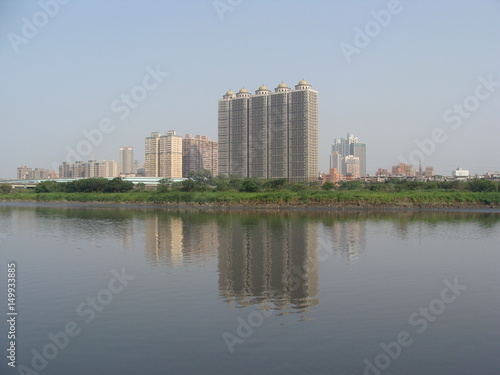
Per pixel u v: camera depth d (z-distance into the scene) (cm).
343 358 1889
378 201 11825
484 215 9494
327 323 2305
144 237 5644
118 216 9306
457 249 4700
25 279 3284
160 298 2755
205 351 1964
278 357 1898
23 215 9650
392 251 4547
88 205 14312
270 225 7156
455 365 1833
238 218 8625
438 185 14875
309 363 1842
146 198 14612
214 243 5103
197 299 2731
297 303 2656
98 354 1942
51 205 14425
